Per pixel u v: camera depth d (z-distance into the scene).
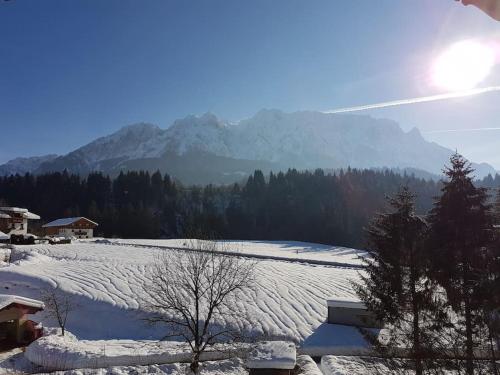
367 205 128.00
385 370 19.41
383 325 24.86
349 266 57.91
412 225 22.14
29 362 23.77
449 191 21.45
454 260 19.20
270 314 33.28
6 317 25.70
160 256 55.12
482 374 12.66
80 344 26.80
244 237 129.00
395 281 21.52
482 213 20.27
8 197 145.25
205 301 33.41
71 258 55.12
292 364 17.66
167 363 24.69
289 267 50.97
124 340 29.98
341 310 32.19
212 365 23.75
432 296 20.27
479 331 13.69
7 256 53.25
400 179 156.38
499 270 14.59
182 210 143.25
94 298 36.19
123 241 84.94
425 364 14.55
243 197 152.75
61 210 140.62
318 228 121.25
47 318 33.97
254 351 18.91
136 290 38.03
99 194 147.00
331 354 27.67
